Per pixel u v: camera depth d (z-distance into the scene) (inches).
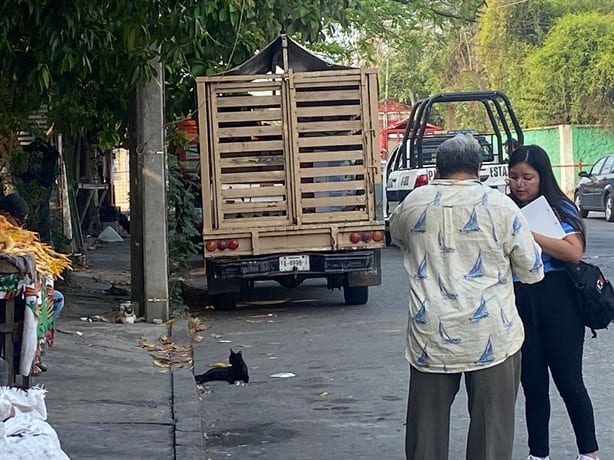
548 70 1615.4
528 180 246.4
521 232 211.6
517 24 1731.1
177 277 588.4
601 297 244.1
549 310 247.8
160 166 504.1
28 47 434.6
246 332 494.6
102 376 381.1
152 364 409.4
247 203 544.1
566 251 239.9
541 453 257.3
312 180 548.4
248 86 544.7
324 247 547.8
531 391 255.3
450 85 1950.1
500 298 212.2
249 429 319.0
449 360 210.2
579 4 1726.1
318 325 508.1
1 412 188.7
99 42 415.2
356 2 676.1
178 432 305.0
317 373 396.5
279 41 549.3
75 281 680.4
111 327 486.0
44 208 673.0
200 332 498.0
